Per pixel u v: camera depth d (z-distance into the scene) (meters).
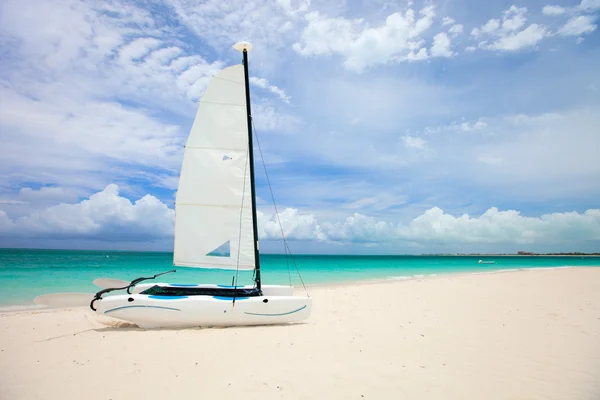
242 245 10.59
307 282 25.14
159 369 6.27
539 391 5.39
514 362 6.68
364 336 8.58
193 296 9.59
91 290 18.12
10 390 5.41
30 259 46.28
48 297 10.10
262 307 9.72
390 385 5.59
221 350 7.37
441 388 5.49
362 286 19.98
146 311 9.13
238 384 5.60
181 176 10.49
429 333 8.87
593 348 7.59
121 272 29.30
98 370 6.23
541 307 12.47
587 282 21.45
